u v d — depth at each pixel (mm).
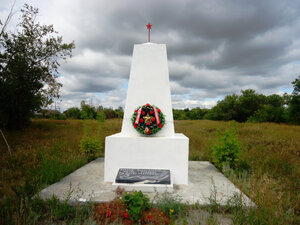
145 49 4988
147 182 4074
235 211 3188
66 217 3186
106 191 4051
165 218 3076
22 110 13633
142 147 4625
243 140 10211
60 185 4379
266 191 3578
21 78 12344
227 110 35438
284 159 6688
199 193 4062
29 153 7000
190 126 18562
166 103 4930
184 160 4590
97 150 7488
